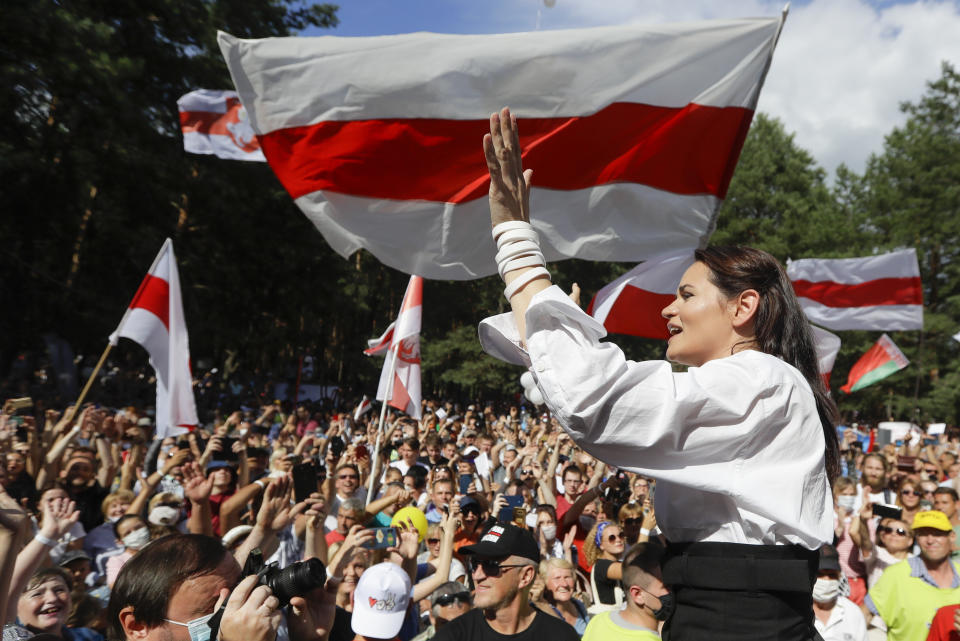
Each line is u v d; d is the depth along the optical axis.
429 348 46.22
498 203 1.56
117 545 5.37
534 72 3.68
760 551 1.41
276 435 15.81
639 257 3.93
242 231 26.91
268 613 1.66
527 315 1.41
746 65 3.78
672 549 1.51
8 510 2.13
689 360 1.66
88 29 18.27
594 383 1.33
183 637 1.84
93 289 26.00
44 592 3.59
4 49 17.55
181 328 8.50
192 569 1.88
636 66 3.76
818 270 13.27
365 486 8.92
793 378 1.45
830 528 1.43
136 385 28.59
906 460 9.57
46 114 20.36
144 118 21.02
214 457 7.45
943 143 50.19
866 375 17.11
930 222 49.44
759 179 51.88
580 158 3.81
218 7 25.16
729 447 1.39
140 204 23.84
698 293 1.63
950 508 7.75
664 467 1.38
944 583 5.39
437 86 3.64
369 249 3.81
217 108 13.44
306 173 3.74
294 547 4.82
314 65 3.65
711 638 1.42
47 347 24.22
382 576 3.85
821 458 1.43
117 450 8.87
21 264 23.16
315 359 44.28
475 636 3.78
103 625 4.25
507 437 18.33
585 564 7.14
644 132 3.83
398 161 3.68
